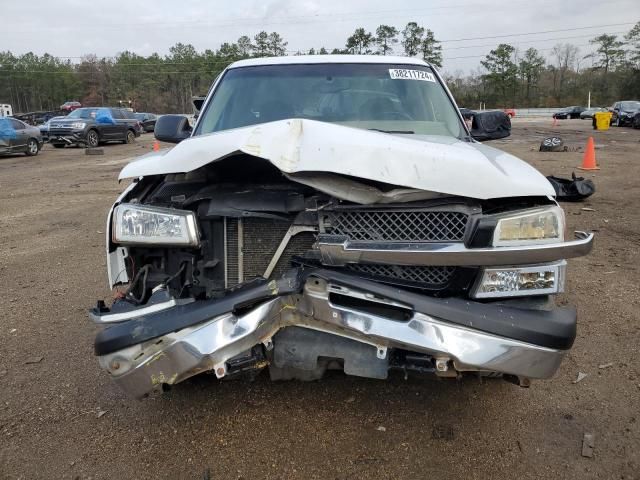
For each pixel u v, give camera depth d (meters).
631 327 3.95
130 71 104.12
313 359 2.44
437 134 3.56
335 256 2.34
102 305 2.52
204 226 2.61
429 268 2.44
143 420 2.89
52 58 112.75
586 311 4.25
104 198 10.33
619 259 5.66
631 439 2.69
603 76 79.50
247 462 2.54
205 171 2.73
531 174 2.67
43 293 4.91
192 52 108.62
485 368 2.28
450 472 2.46
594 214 7.87
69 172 14.90
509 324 2.28
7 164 17.47
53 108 109.19
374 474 2.45
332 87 3.89
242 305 2.29
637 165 13.60
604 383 3.21
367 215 2.45
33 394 3.17
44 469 2.53
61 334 4.00
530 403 3.01
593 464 2.51
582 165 13.01
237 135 2.53
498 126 3.86
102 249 6.48
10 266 5.85
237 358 2.38
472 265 2.31
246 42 100.75
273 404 3.00
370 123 3.65
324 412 2.92
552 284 2.41
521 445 2.65
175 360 2.28
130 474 2.48
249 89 3.94
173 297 2.45
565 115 52.69
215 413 2.93
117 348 2.30
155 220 2.50
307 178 2.37
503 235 2.34
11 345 3.82
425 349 2.25
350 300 2.33
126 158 19.00
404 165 2.36
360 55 4.26
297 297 2.31
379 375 2.41
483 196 2.36
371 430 2.76
